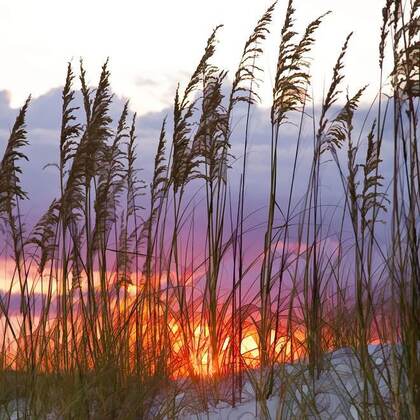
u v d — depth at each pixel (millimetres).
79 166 4410
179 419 4199
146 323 4531
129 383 4414
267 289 4234
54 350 4492
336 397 4070
